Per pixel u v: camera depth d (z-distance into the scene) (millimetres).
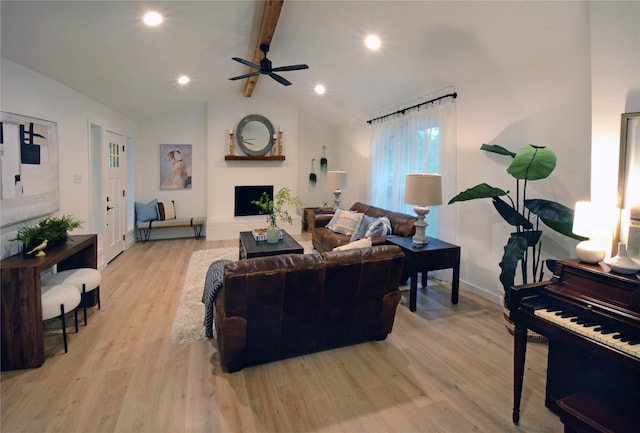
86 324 2988
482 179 3680
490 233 3625
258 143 7008
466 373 2346
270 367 2400
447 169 4105
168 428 1813
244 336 2236
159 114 6516
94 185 4621
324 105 6477
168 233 6766
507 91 3346
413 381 2252
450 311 3373
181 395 2080
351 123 6902
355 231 4598
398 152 5113
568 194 2854
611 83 2023
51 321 3029
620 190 1978
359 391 2146
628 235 1796
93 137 4609
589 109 2682
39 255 2543
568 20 2523
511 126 3326
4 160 2643
